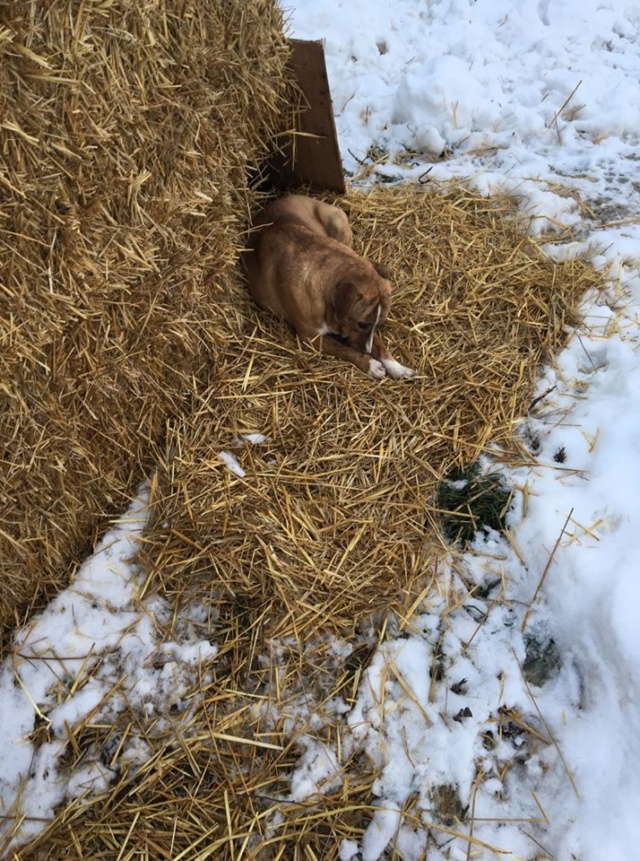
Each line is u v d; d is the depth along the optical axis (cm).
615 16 259
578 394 156
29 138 97
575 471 141
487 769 111
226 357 161
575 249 188
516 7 260
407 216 196
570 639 120
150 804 108
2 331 103
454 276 181
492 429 150
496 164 218
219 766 111
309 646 122
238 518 133
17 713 116
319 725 114
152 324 133
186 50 123
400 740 113
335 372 158
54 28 97
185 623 125
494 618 125
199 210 139
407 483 140
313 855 103
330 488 139
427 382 158
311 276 158
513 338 167
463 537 135
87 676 120
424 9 266
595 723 111
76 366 121
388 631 124
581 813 105
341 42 245
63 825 106
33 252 105
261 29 146
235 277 169
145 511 139
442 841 105
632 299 176
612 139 223
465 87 226
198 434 147
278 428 148
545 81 238
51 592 130
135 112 114
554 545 129
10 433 112
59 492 125
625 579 119
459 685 118
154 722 115
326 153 186
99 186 112
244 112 150
